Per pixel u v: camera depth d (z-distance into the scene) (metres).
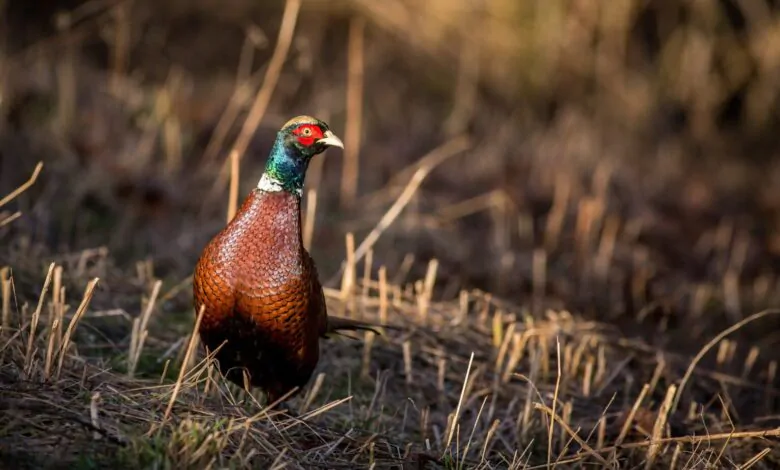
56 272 15.20
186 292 19.66
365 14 40.88
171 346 16.36
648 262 27.44
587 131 37.91
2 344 13.46
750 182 38.16
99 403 12.34
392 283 23.12
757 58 43.16
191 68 38.69
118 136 28.66
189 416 12.36
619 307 23.72
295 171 13.72
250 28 27.59
